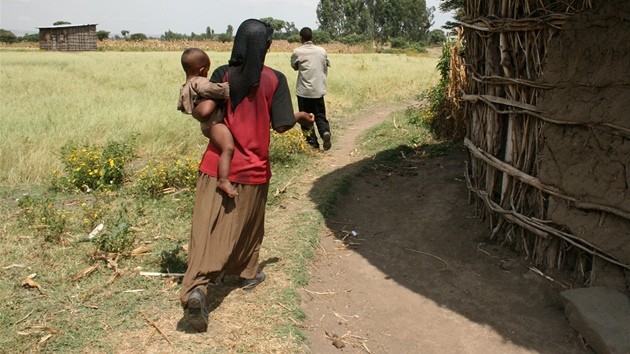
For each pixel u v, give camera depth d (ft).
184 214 17.21
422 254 15.64
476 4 15.64
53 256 13.85
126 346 10.52
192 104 10.94
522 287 13.50
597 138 12.31
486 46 15.14
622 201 11.87
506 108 14.80
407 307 12.98
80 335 10.75
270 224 16.97
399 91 48.42
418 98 38.91
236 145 11.21
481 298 13.29
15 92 41.98
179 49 180.75
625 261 11.93
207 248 10.84
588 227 12.60
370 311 12.77
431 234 16.79
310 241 15.85
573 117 12.61
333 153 26.02
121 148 21.97
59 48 171.01
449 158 24.52
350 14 390.42
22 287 12.34
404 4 375.04
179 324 11.33
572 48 12.61
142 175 19.44
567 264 13.60
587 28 12.30
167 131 27.27
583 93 12.48
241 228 11.48
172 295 12.39
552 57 12.96
